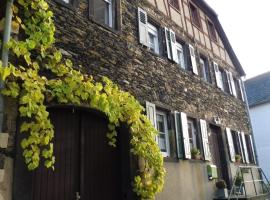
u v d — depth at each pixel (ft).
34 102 14.84
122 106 20.33
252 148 44.32
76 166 18.02
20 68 15.14
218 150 35.88
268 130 63.16
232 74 46.09
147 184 20.51
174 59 29.94
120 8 24.77
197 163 29.09
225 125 37.81
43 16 16.70
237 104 44.01
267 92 66.03
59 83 16.69
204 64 38.70
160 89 26.55
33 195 15.44
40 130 14.85
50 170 16.57
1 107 13.99
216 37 43.65
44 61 16.78
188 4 38.06
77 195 17.51
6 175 13.73
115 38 23.04
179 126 27.50
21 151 14.37
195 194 27.35
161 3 31.63
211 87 37.01
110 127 19.98
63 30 18.75
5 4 15.56
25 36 16.31
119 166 20.65
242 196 30.14
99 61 20.76
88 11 21.08
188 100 30.68
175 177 25.35
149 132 21.61
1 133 13.79
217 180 32.17
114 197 19.70
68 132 18.15
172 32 31.45
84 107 18.13
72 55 18.81
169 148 26.30
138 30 26.09
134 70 23.99
